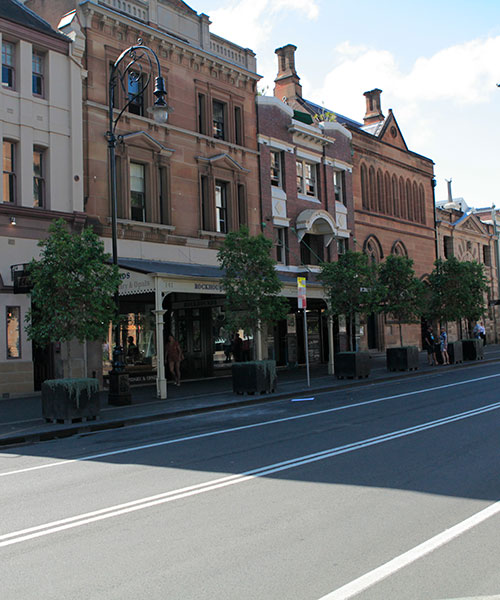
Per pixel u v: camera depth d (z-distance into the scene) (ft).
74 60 64.18
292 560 15.69
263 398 55.21
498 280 162.71
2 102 58.44
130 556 16.48
